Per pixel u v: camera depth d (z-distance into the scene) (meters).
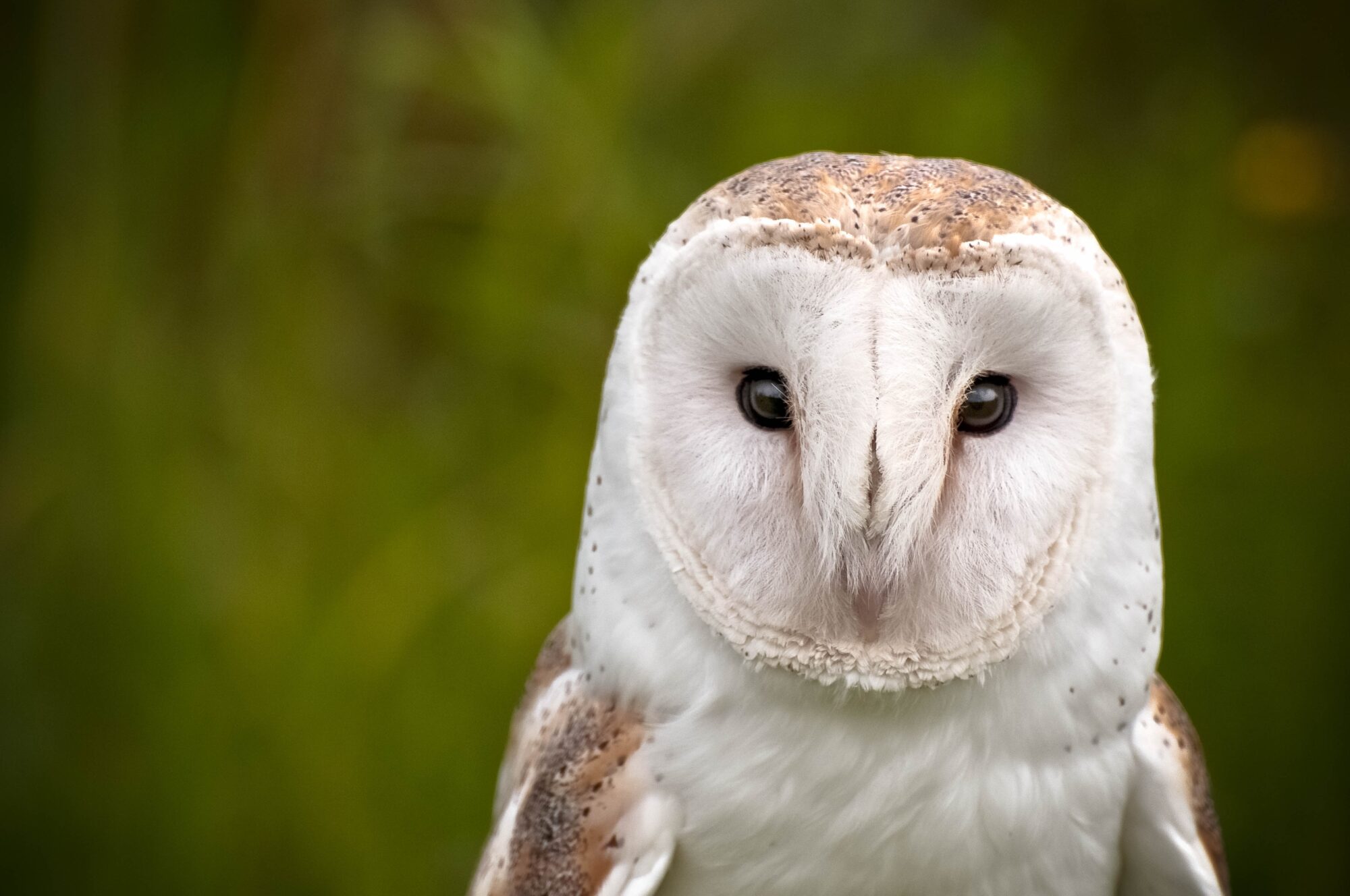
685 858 1.81
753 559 1.79
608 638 1.81
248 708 2.06
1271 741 2.08
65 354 2.25
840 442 1.77
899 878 1.80
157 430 2.20
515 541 2.11
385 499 2.15
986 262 1.77
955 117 2.27
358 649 2.07
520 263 2.15
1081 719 1.80
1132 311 1.80
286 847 2.04
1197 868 1.81
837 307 1.77
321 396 2.23
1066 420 1.78
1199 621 2.09
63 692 2.15
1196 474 2.14
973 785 1.80
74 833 2.11
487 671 2.07
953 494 1.79
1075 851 1.81
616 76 2.19
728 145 2.23
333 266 2.28
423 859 2.02
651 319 1.79
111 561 2.16
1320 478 2.16
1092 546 1.79
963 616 1.79
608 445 1.81
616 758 1.81
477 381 2.19
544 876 1.81
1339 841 2.05
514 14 2.23
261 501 2.16
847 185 1.78
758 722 1.80
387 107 2.29
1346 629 2.10
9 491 2.21
